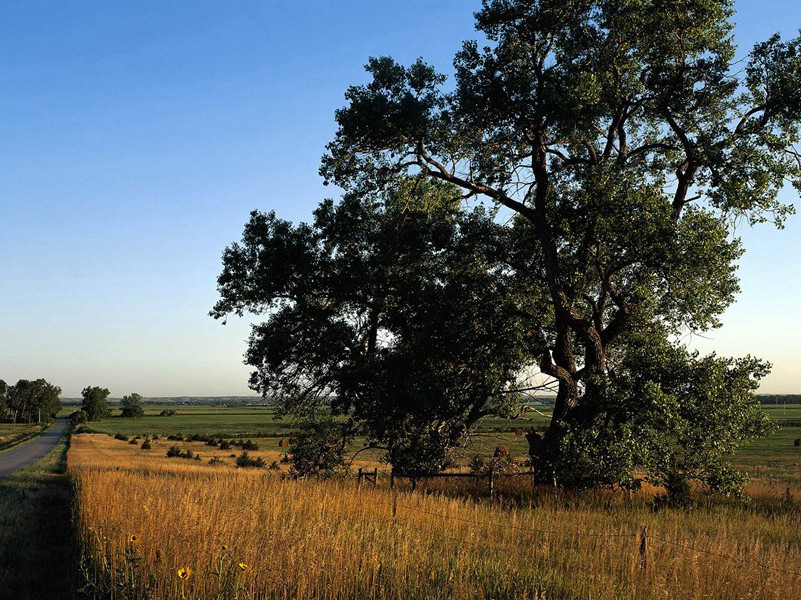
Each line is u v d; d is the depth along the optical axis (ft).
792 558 34.17
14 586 33.14
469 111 73.41
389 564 29.66
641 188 68.64
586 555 33.86
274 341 90.27
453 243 86.07
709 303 67.10
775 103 67.46
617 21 69.56
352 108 76.54
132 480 69.56
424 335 81.30
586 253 73.67
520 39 74.43
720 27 70.54
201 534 30.71
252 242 95.20
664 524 49.06
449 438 86.02
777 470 163.94
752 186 65.10
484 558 32.37
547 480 69.97
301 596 25.45
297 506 45.96
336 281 93.45
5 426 651.25
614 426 67.67
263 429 502.38
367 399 89.92
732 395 63.98
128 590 27.14
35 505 70.38
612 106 70.44
